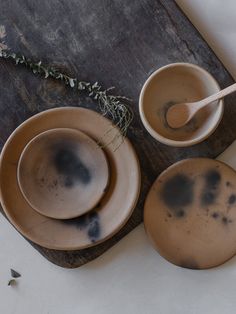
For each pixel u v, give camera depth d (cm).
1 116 92
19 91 92
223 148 91
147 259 95
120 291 96
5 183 89
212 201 91
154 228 91
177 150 91
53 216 88
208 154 91
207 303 95
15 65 92
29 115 92
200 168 90
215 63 90
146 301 96
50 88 92
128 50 91
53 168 90
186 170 90
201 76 86
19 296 98
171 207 91
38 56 92
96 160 88
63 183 90
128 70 91
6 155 88
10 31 92
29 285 97
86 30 91
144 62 91
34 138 87
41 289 97
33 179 89
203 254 91
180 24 90
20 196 90
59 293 97
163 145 91
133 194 86
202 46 90
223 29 92
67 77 90
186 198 91
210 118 86
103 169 88
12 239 97
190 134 88
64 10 92
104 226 88
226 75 90
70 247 88
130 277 95
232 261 94
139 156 92
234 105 90
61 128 87
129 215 87
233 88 80
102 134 88
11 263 97
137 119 91
